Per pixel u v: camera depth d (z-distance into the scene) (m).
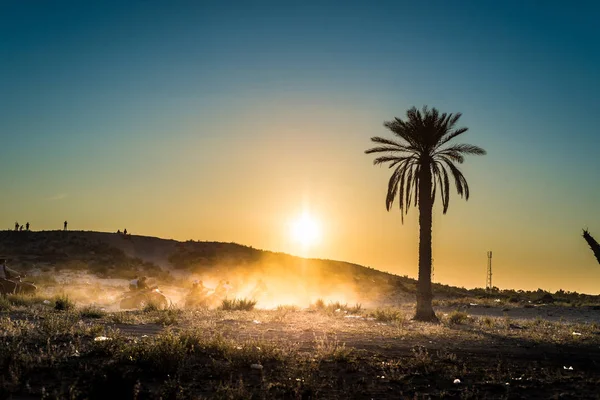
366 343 15.54
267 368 11.05
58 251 57.75
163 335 12.63
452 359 13.12
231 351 11.91
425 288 29.36
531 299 55.94
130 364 10.48
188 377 9.98
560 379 11.33
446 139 30.64
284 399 9.03
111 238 71.19
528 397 9.83
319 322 21.84
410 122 30.31
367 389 9.84
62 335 13.36
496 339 18.55
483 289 69.50
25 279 40.47
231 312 24.98
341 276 71.94
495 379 11.06
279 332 17.28
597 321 31.92
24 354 10.36
